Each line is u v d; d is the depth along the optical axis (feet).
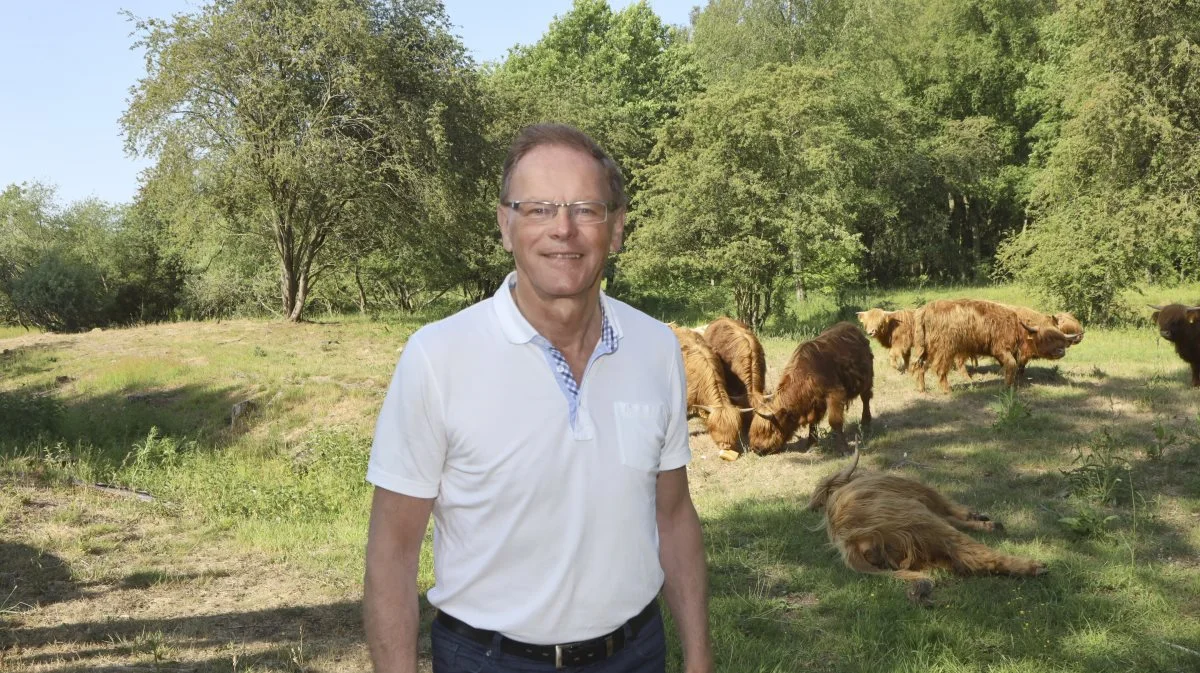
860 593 20.52
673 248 78.07
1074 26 83.15
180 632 19.21
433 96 81.92
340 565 24.21
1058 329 42.34
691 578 7.75
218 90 75.97
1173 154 74.28
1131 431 33.68
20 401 45.78
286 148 74.64
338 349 68.54
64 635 18.93
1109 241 73.51
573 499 6.66
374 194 79.10
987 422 36.63
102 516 28.71
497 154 88.28
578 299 6.72
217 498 31.68
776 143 75.10
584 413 6.71
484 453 6.57
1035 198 82.43
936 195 137.59
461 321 6.78
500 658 6.77
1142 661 16.76
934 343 42.37
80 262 134.92
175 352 67.87
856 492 24.04
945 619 18.78
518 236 6.68
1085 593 19.89
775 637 18.51
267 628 19.57
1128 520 24.47
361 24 75.05
